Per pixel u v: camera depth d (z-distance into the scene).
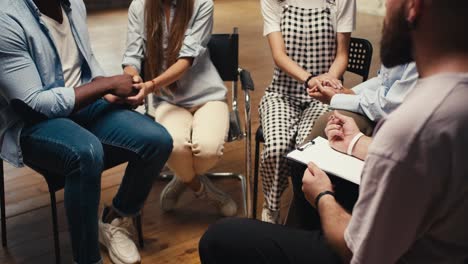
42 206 2.30
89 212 1.66
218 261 1.21
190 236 2.12
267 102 2.14
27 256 1.97
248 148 2.08
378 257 0.81
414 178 0.73
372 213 0.79
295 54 2.13
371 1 6.48
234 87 2.28
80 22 1.96
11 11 1.63
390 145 0.74
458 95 0.70
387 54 0.81
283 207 2.30
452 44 0.70
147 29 2.07
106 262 1.95
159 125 1.89
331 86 1.89
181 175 2.09
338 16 2.08
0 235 2.07
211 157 1.99
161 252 2.02
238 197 2.41
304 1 2.09
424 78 0.74
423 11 0.71
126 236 1.97
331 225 1.01
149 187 1.92
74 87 1.80
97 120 1.89
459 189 0.72
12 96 1.64
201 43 2.11
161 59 2.12
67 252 2.00
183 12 2.04
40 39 1.71
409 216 0.75
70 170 1.63
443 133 0.70
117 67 4.29
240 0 7.61
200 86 2.18
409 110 0.73
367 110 1.71
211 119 2.07
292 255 1.13
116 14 6.38
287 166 1.93
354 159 1.38
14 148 1.70
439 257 0.79
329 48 2.12
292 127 1.98
